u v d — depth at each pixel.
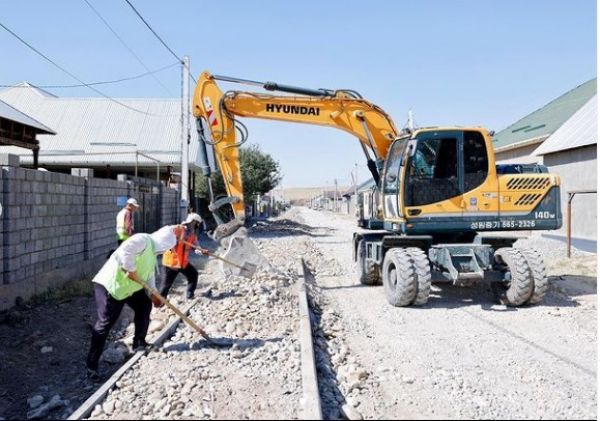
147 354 6.29
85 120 30.06
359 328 7.85
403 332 7.61
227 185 10.82
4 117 14.24
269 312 8.16
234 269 10.05
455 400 5.15
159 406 4.80
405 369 6.04
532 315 8.64
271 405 4.82
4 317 7.84
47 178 9.89
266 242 21.78
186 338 6.96
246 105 11.02
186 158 21.42
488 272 9.23
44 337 7.31
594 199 18.86
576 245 17.70
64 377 6.22
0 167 8.37
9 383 6.02
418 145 9.62
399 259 9.09
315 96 11.16
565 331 7.67
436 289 11.00
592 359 6.37
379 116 11.30
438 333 7.55
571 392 5.34
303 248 18.92
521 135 26.69
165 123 30.00
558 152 21.23
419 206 9.62
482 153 9.78
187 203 21.42
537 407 4.98
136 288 6.10
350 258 17.00
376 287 11.44
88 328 7.89
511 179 9.84
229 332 7.25
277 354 6.22
